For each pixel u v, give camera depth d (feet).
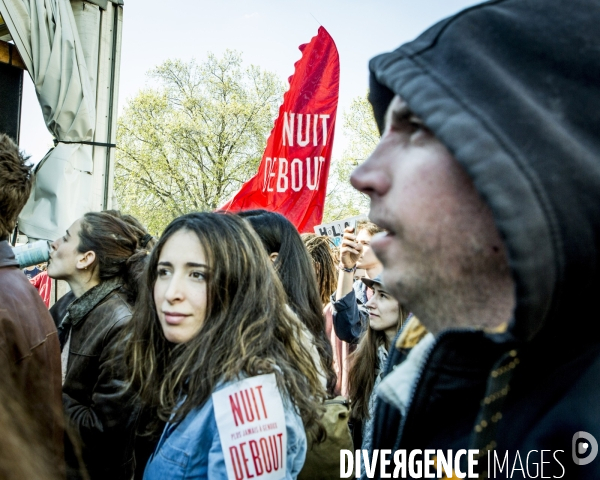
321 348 5.25
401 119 1.44
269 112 60.18
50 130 12.11
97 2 12.54
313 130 12.94
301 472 4.31
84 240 6.44
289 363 3.87
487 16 1.33
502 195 1.08
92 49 12.41
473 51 1.27
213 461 3.33
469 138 1.15
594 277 1.09
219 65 60.44
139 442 4.40
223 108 58.90
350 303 7.80
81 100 11.77
